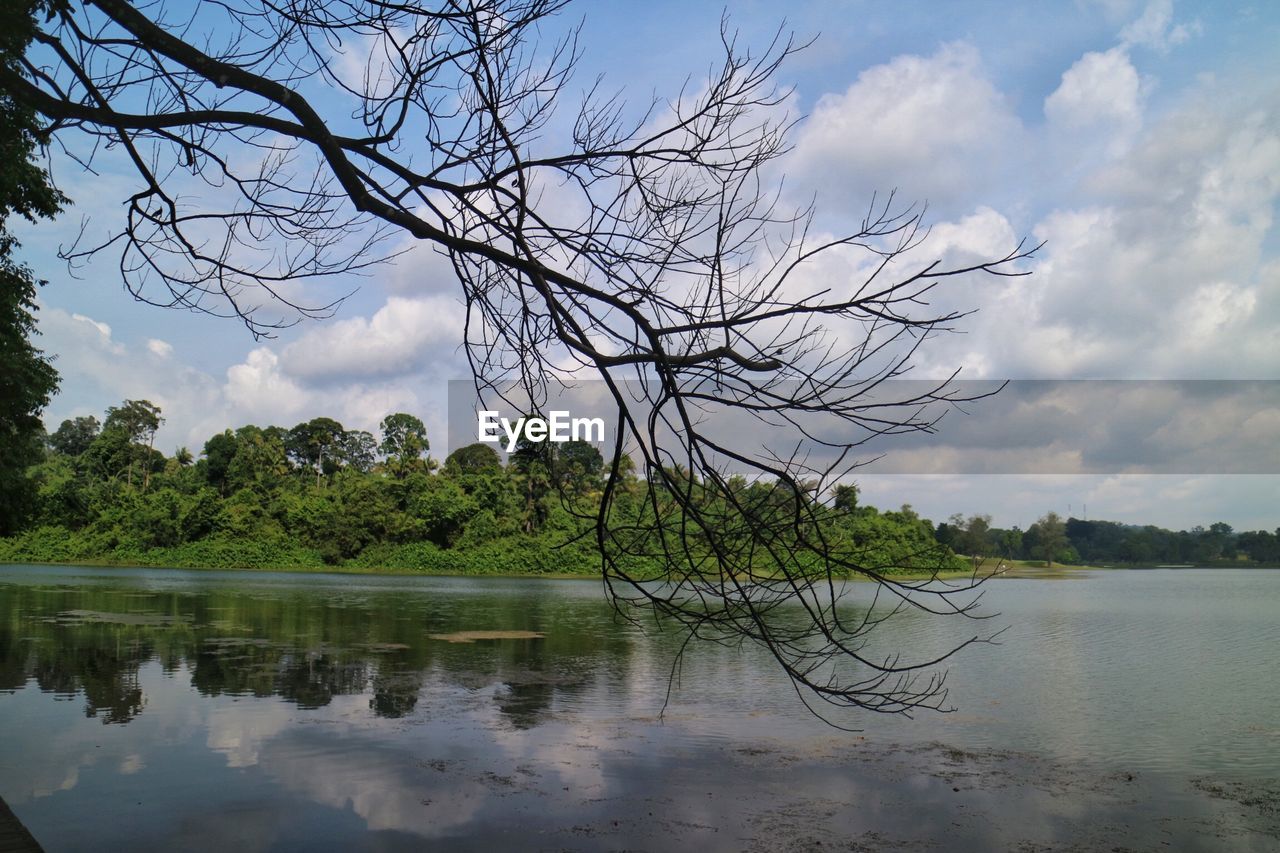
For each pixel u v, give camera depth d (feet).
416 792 34.37
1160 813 33.55
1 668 60.59
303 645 76.23
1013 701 55.52
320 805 32.65
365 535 228.22
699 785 35.96
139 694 52.29
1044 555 319.68
